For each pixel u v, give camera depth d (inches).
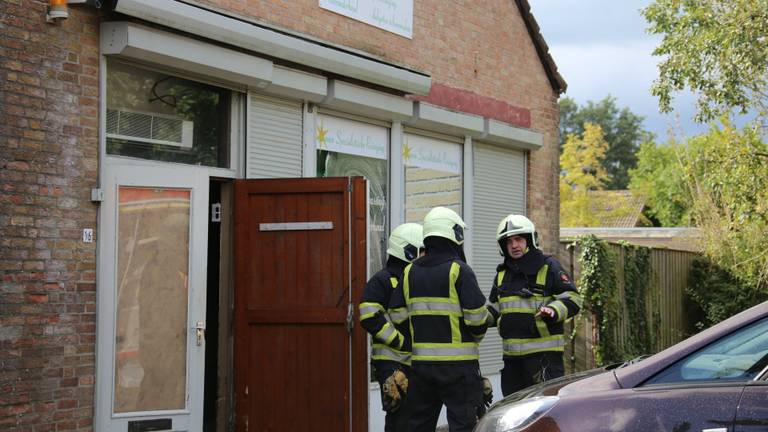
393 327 273.3
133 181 296.7
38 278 267.4
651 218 2053.4
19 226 263.3
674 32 677.3
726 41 631.2
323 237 323.9
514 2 500.7
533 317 294.2
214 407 349.7
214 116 334.6
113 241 290.0
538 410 183.6
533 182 514.9
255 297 328.5
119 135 300.4
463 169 466.9
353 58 371.6
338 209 323.3
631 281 606.5
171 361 303.0
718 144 723.4
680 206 1934.1
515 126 494.0
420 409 266.2
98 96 286.2
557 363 293.9
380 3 407.2
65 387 273.7
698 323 708.7
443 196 454.3
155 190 303.7
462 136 465.1
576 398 180.7
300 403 323.6
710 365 176.9
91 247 282.7
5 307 259.0
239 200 331.0
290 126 362.3
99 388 283.4
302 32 362.9
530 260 298.5
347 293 319.9
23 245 264.1
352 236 320.8
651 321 639.8
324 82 366.3
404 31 422.6
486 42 478.6
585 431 175.3
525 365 294.5
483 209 479.8
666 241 1249.4
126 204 296.7
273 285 327.6
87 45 283.1
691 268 717.9
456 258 268.1
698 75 653.9
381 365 288.0
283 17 353.7
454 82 454.3
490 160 486.3
